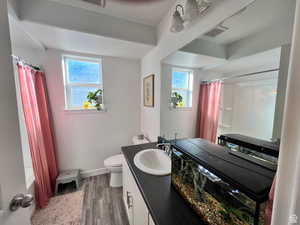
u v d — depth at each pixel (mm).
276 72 600
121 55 2195
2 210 532
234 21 773
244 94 743
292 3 548
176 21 1035
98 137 2324
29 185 1487
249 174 514
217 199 540
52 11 1272
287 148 280
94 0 1272
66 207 1648
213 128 965
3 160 549
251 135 695
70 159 2176
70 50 1952
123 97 2420
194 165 663
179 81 1337
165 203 720
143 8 1382
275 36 603
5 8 581
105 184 2113
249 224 420
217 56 911
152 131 2006
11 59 612
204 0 883
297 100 265
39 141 1659
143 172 1030
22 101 1426
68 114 2080
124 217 1511
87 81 2227
